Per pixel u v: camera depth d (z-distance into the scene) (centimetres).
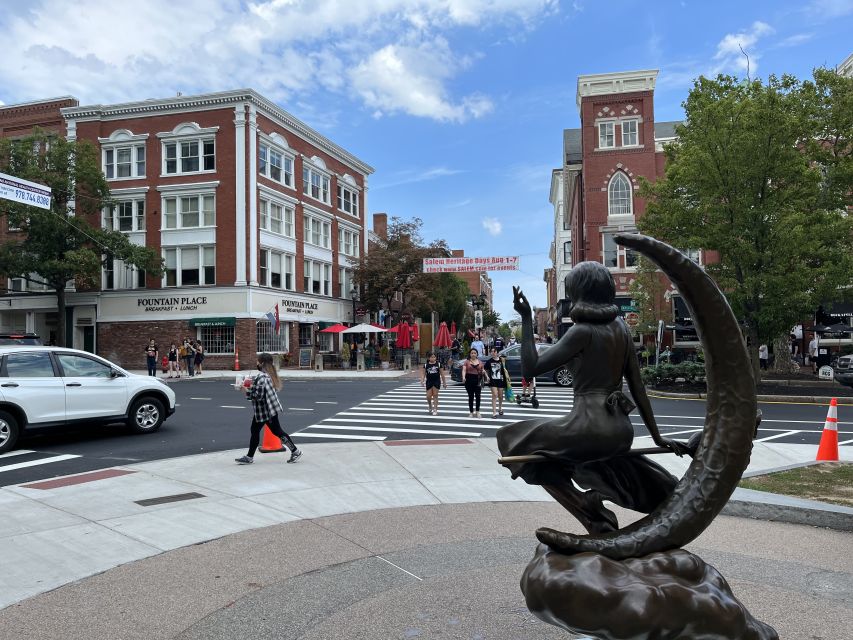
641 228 2152
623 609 243
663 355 2622
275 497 687
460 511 630
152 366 2697
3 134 3797
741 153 1802
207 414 1482
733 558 481
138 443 1083
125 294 3512
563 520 598
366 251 4847
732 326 279
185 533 559
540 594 257
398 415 1461
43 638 360
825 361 2530
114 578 454
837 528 558
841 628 354
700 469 282
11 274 3133
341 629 363
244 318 3353
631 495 317
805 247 1764
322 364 3353
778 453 914
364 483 754
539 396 1848
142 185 3516
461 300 6262
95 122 3569
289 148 3794
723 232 1873
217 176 3422
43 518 607
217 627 371
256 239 3438
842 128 2039
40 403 1039
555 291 7406
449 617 375
